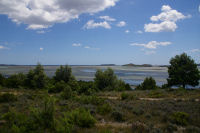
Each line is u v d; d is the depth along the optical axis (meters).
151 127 6.81
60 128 5.85
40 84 31.67
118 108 11.04
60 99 15.58
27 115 7.85
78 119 7.13
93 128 6.73
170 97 19.84
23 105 11.41
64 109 10.18
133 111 10.22
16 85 31.62
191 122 7.94
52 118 6.37
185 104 12.72
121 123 7.96
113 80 37.66
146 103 13.88
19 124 6.23
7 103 12.04
